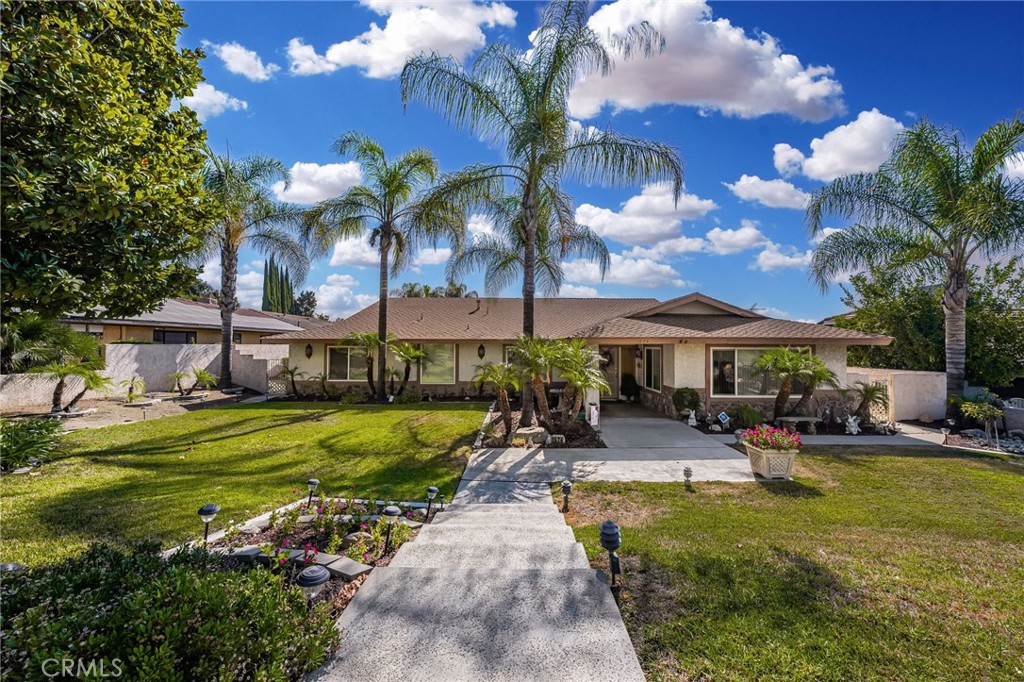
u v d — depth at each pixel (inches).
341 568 167.5
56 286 151.9
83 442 414.3
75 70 155.3
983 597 158.1
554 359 452.1
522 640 126.1
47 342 487.8
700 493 296.5
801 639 132.8
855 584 166.1
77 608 102.8
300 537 206.7
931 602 154.8
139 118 174.7
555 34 467.2
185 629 98.1
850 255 566.3
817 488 305.7
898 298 730.8
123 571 126.3
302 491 289.1
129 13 195.6
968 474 339.9
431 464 366.9
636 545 203.2
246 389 837.8
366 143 658.2
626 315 646.5
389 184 668.1
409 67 473.7
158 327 857.5
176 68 211.0
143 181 172.4
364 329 798.5
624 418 591.5
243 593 112.7
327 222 677.9
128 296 204.7
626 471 353.1
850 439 471.2
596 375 458.3
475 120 483.5
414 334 776.3
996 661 124.0
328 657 118.0
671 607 149.4
